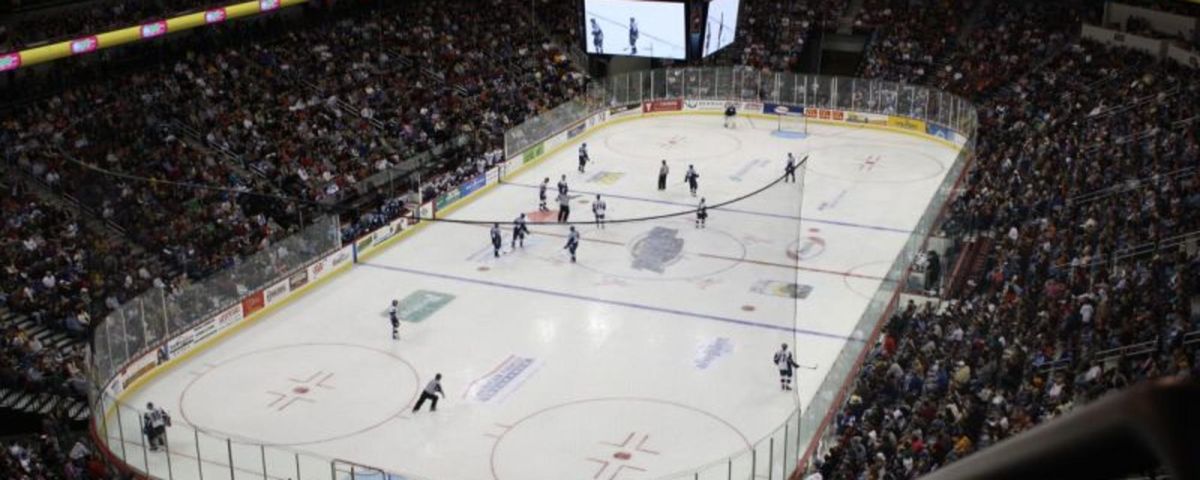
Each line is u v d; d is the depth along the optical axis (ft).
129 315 100.99
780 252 130.93
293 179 144.25
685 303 117.60
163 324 105.09
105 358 96.27
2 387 94.07
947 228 121.29
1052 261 107.45
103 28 149.28
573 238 129.18
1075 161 136.05
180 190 121.49
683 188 161.99
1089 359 82.84
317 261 126.00
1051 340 89.71
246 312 115.85
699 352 106.63
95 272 107.04
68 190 122.01
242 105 162.20
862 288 122.72
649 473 85.66
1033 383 81.71
